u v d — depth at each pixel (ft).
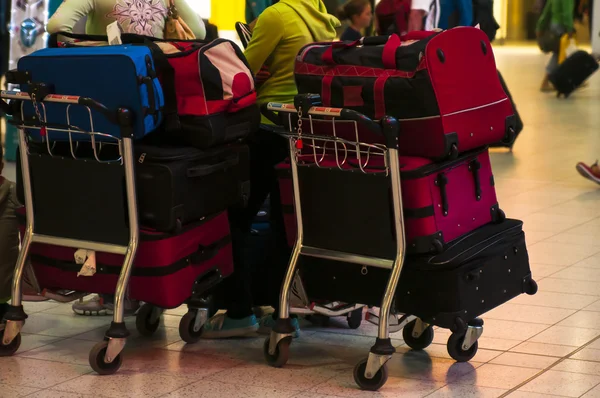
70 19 16.63
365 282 13.97
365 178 13.29
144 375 14.21
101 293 14.58
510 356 14.90
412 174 13.09
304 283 14.57
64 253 14.69
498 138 14.19
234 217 16.30
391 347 13.34
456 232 13.78
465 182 13.98
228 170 14.92
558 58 52.95
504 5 81.35
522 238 14.67
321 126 14.14
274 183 15.83
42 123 14.14
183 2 17.66
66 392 13.46
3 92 14.17
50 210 14.48
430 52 12.93
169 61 14.02
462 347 14.58
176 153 13.80
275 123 15.20
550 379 13.84
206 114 14.05
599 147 35.76
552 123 42.06
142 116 13.50
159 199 13.76
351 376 14.14
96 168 13.85
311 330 16.56
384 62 13.33
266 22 16.33
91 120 13.61
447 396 13.20
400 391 13.43
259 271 15.93
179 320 17.25
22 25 30.96
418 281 13.43
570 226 23.91
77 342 15.88
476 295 13.57
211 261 14.85
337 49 14.08
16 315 14.84
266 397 13.25
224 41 14.56
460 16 30.73
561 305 17.56
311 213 14.01
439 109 12.93
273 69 16.70
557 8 52.19
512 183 29.53
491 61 14.07
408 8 29.01
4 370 14.42
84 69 13.69
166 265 13.96
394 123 12.71
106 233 14.05
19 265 14.76
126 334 14.08
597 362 14.57
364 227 13.51
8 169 32.01
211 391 13.50
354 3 33.19
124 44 14.51
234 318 16.06
